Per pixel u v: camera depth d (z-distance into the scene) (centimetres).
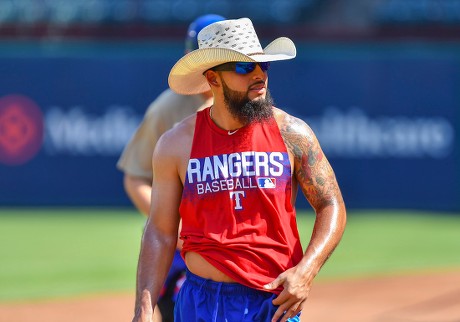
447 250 4275
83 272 3750
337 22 6788
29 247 4450
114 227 5138
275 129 1398
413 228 5059
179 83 1507
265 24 6644
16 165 5928
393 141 5734
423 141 5716
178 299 1459
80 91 5897
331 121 5784
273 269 1372
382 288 3309
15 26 6556
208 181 1391
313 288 3328
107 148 5888
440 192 5703
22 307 3025
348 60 5753
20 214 5716
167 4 6744
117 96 5878
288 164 1390
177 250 1962
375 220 5409
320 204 1422
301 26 6481
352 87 5759
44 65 5900
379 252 4219
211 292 1397
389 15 6366
